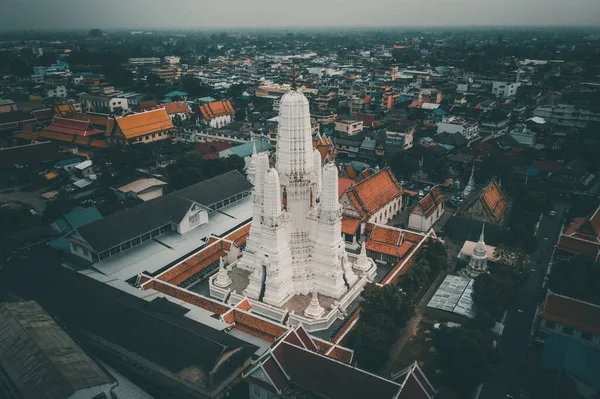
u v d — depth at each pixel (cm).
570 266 7912
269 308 7356
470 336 6125
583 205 11444
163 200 9988
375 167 14850
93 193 12838
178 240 9375
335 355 6175
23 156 14700
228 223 10288
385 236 9550
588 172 14125
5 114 18612
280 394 5228
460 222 10444
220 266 8088
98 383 5275
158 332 6262
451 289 7956
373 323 6544
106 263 8381
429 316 7694
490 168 13288
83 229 8475
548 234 10681
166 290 7725
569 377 5934
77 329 6750
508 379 6316
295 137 7275
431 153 15262
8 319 6303
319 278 7731
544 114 19038
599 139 16088
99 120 17612
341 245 7825
